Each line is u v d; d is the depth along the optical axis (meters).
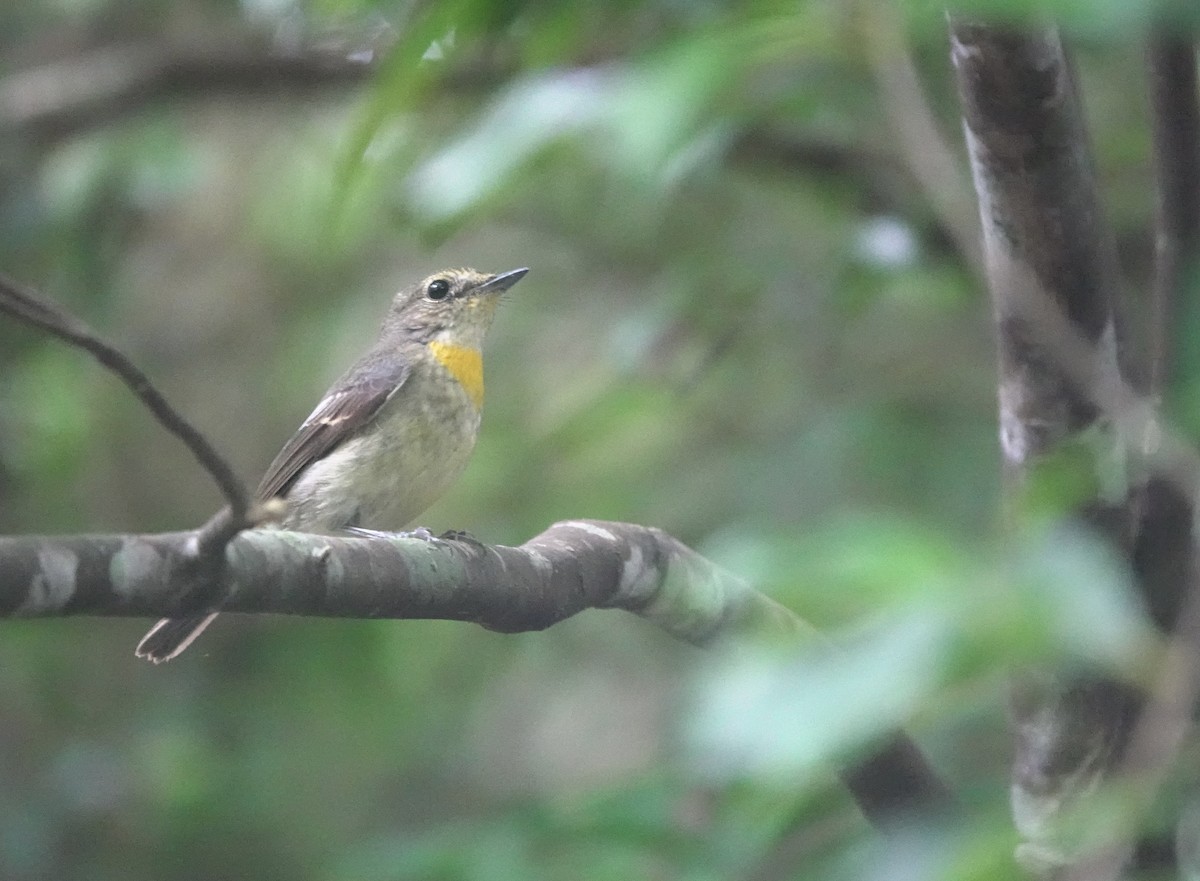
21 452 14.88
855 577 3.79
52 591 4.82
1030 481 5.09
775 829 6.17
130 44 15.03
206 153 15.36
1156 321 6.30
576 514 13.74
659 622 7.46
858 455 12.65
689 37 6.43
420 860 7.11
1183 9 4.17
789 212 13.38
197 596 5.18
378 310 16.03
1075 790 6.36
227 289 16.36
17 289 4.45
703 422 14.10
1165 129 6.21
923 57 9.43
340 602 5.99
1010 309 6.44
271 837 14.50
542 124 8.05
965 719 7.36
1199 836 5.10
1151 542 6.33
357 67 13.48
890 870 4.34
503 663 14.81
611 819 6.71
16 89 14.21
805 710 3.54
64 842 14.12
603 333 14.91
